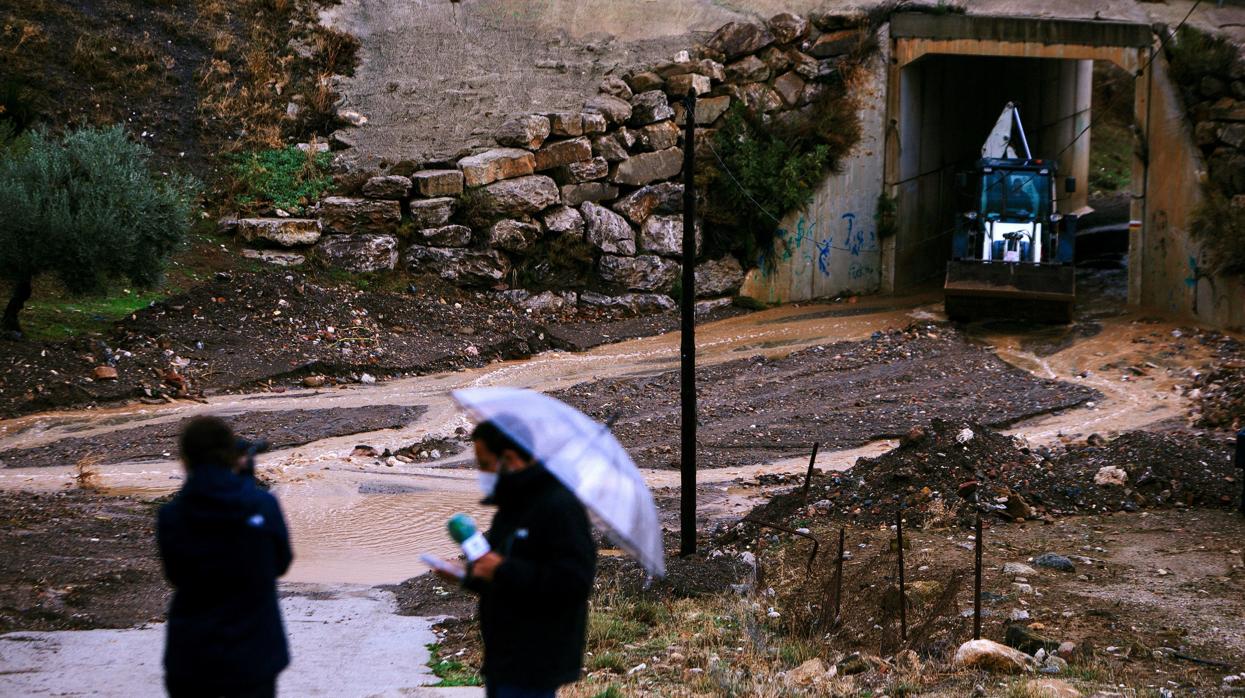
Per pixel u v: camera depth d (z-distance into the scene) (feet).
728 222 100.58
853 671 25.30
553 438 13.16
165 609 31.17
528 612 13.23
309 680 23.70
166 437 60.75
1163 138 96.63
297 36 110.11
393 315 84.74
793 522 42.34
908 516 42.01
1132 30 97.60
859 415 69.46
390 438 62.49
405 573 37.65
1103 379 77.10
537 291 94.48
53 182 71.05
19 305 71.61
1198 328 88.63
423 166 95.25
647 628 30.04
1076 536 39.88
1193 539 39.42
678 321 95.76
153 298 80.94
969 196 94.94
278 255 89.66
